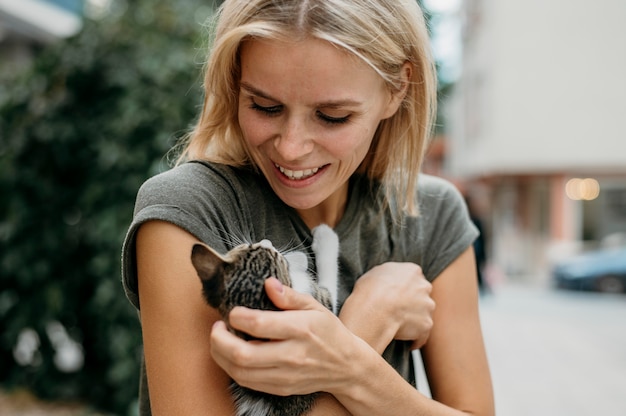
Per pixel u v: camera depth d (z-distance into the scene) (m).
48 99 4.37
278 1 1.14
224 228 1.25
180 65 4.15
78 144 4.38
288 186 1.26
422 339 1.42
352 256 1.43
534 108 15.05
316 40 1.12
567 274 14.84
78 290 4.50
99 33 4.38
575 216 16.02
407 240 1.52
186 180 1.24
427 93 1.40
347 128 1.21
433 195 1.58
